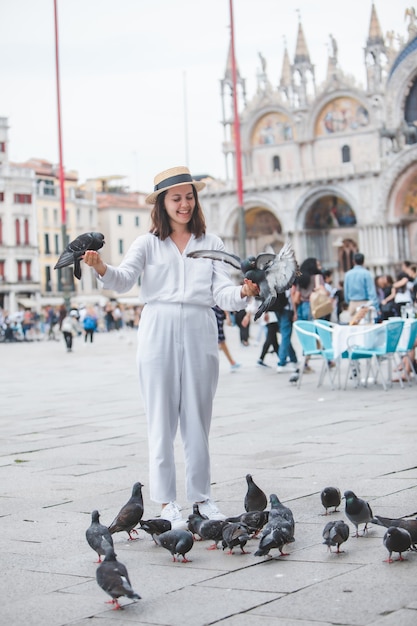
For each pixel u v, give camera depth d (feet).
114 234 347.97
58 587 21.33
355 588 20.01
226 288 26.17
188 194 26.35
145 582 21.34
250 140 279.08
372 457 35.27
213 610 19.22
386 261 249.14
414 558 22.00
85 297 326.24
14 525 27.32
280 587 20.39
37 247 318.04
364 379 67.15
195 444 26.32
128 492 31.17
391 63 248.52
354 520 23.70
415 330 59.88
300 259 265.95
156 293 26.35
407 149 241.76
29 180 317.01
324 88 261.65
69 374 86.89
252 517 23.58
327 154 265.75
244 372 77.10
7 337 206.69
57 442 43.09
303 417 48.03
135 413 53.16
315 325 61.36
